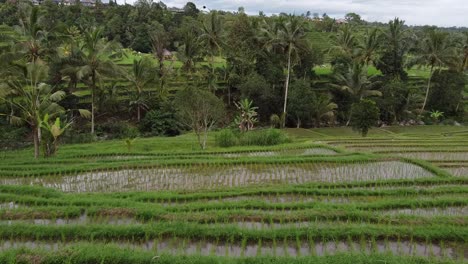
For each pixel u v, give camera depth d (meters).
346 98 42.28
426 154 19.00
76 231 8.63
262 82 38.38
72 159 16.41
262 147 19.33
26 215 9.58
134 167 15.11
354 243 8.68
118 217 9.76
